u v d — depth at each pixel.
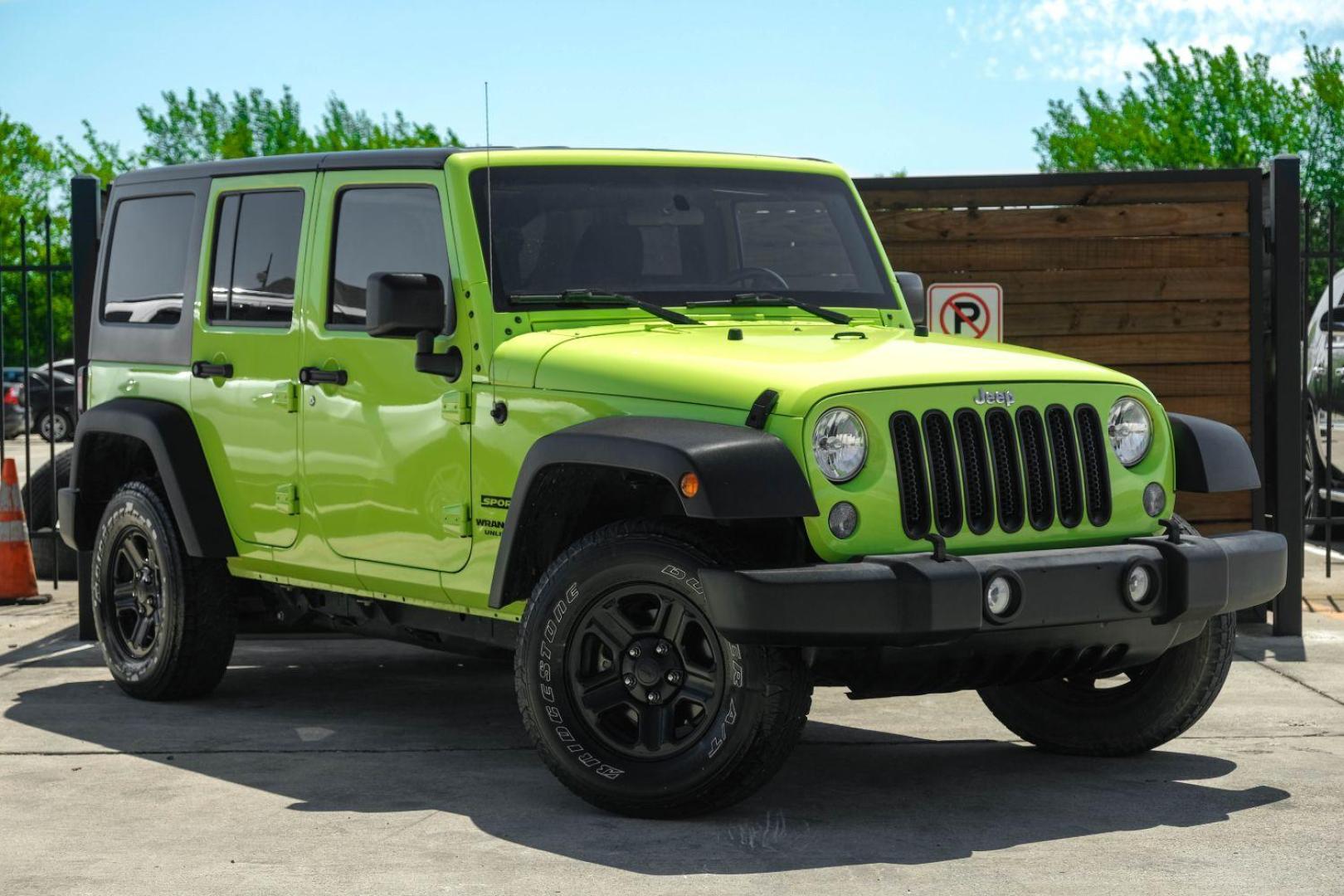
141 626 7.36
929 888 4.48
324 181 6.44
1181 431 5.75
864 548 4.96
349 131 56.69
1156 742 5.99
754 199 6.40
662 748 5.10
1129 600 5.18
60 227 38.28
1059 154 56.00
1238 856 4.79
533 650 5.24
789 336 5.79
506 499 5.58
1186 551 5.25
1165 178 9.15
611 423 5.10
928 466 5.05
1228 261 9.19
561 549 5.56
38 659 8.44
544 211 5.96
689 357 5.27
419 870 4.66
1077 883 4.53
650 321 5.92
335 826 5.15
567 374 5.41
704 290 6.12
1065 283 9.17
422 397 5.89
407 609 6.32
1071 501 5.36
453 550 5.79
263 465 6.62
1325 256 10.23
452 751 6.26
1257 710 6.98
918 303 6.73
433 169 5.99
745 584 4.74
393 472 6.01
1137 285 9.17
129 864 4.74
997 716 6.28
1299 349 8.90
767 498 4.75
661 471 4.79
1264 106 48.50
